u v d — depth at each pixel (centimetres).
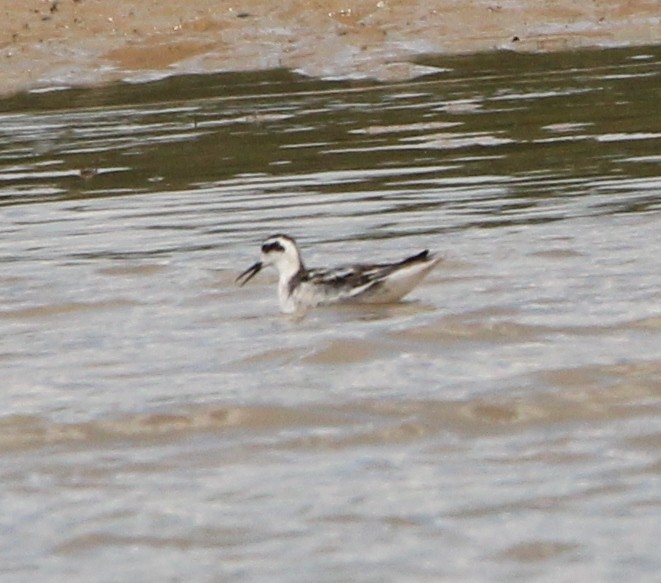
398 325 1589
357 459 1259
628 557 1077
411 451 1271
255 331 1611
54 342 1602
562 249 1833
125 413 1367
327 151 2489
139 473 1252
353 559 1092
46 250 1972
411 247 1888
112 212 2166
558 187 2155
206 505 1186
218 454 1281
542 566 1072
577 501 1164
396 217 2047
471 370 1443
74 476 1250
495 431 1304
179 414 1359
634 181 2161
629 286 1675
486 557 1087
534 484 1196
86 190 2319
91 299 1750
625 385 1379
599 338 1514
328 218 2067
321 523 1147
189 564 1095
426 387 1402
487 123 2638
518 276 1741
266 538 1128
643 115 2617
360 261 1836
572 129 2547
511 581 1053
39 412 1380
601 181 2175
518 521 1138
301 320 1645
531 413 1334
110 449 1302
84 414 1370
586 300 1636
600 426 1304
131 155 2547
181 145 2600
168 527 1151
